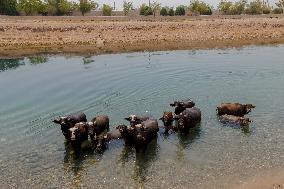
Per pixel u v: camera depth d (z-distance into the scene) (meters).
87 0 110.31
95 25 65.50
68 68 38.25
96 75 34.38
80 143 18.45
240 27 65.06
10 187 15.40
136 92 28.08
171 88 28.98
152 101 25.69
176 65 38.44
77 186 15.33
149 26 64.56
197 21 73.81
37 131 21.22
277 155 17.33
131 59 42.75
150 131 18.89
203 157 17.42
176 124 21.98
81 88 29.84
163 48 49.91
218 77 32.44
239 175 15.66
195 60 41.41
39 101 26.83
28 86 31.19
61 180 15.84
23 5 99.19
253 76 32.59
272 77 32.09
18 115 23.98
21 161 17.64
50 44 51.53
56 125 22.05
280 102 24.80
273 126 20.72
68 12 110.50
